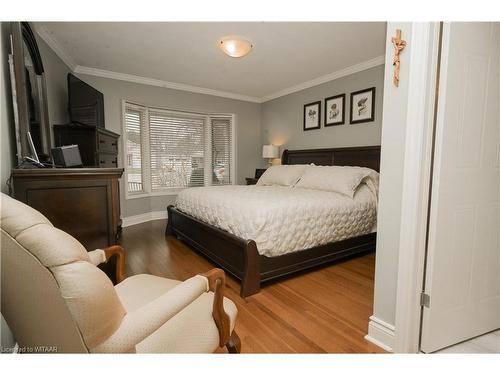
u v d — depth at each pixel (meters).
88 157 3.00
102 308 0.61
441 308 1.43
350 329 1.64
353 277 2.42
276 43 3.08
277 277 2.30
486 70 1.43
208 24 2.63
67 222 1.39
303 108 4.66
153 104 4.49
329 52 3.34
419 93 1.29
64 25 2.61
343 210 2.62
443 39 1.30
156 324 0.74
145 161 4.70
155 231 4.00
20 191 1.28
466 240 1.47
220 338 1.05
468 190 1.44
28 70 1.78
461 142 1.39
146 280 1.32
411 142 1.32
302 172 3.75
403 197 1.36
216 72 4.05
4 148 1.39
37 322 0.69
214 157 5.40
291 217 2.25
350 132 3.95
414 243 1.35
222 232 2.36
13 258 0.61
